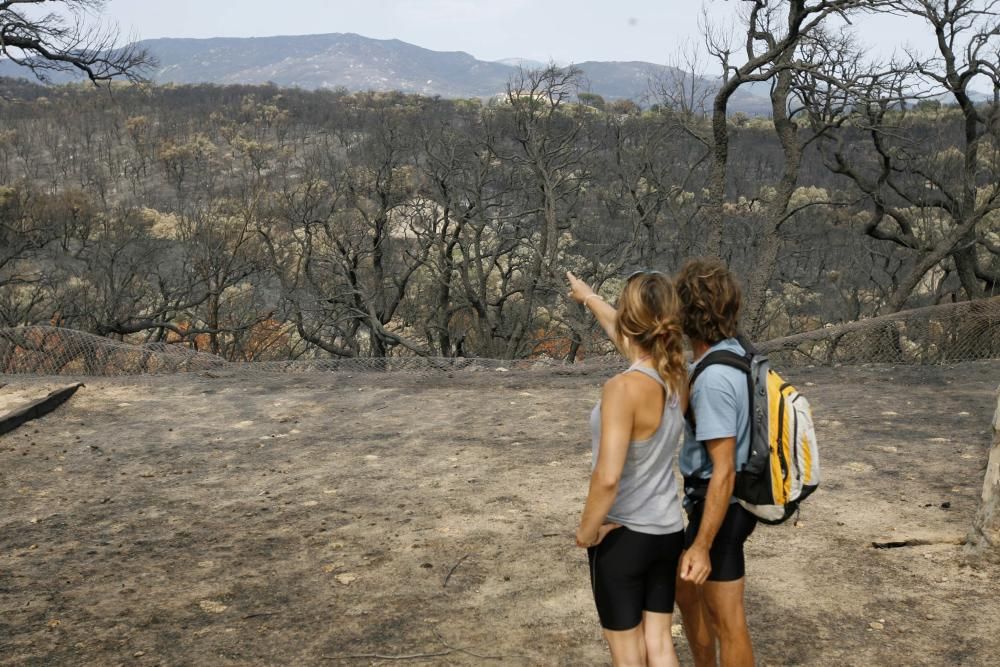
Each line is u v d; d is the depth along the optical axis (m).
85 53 30.45
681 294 3.12
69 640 4.41
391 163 39.84
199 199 54.88
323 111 174.62
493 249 37.88
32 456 8.48
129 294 40.69
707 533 2.95
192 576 5.30
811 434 3.02
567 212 35.41
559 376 12.76
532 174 33.56
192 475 7.80
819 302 37.00
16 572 5.43
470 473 7.59
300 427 9.68
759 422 2.99
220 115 186.38
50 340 14.52
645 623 3.02
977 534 5.12
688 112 28.09
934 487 6.73
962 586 4.75
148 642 4.38
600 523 2.86
